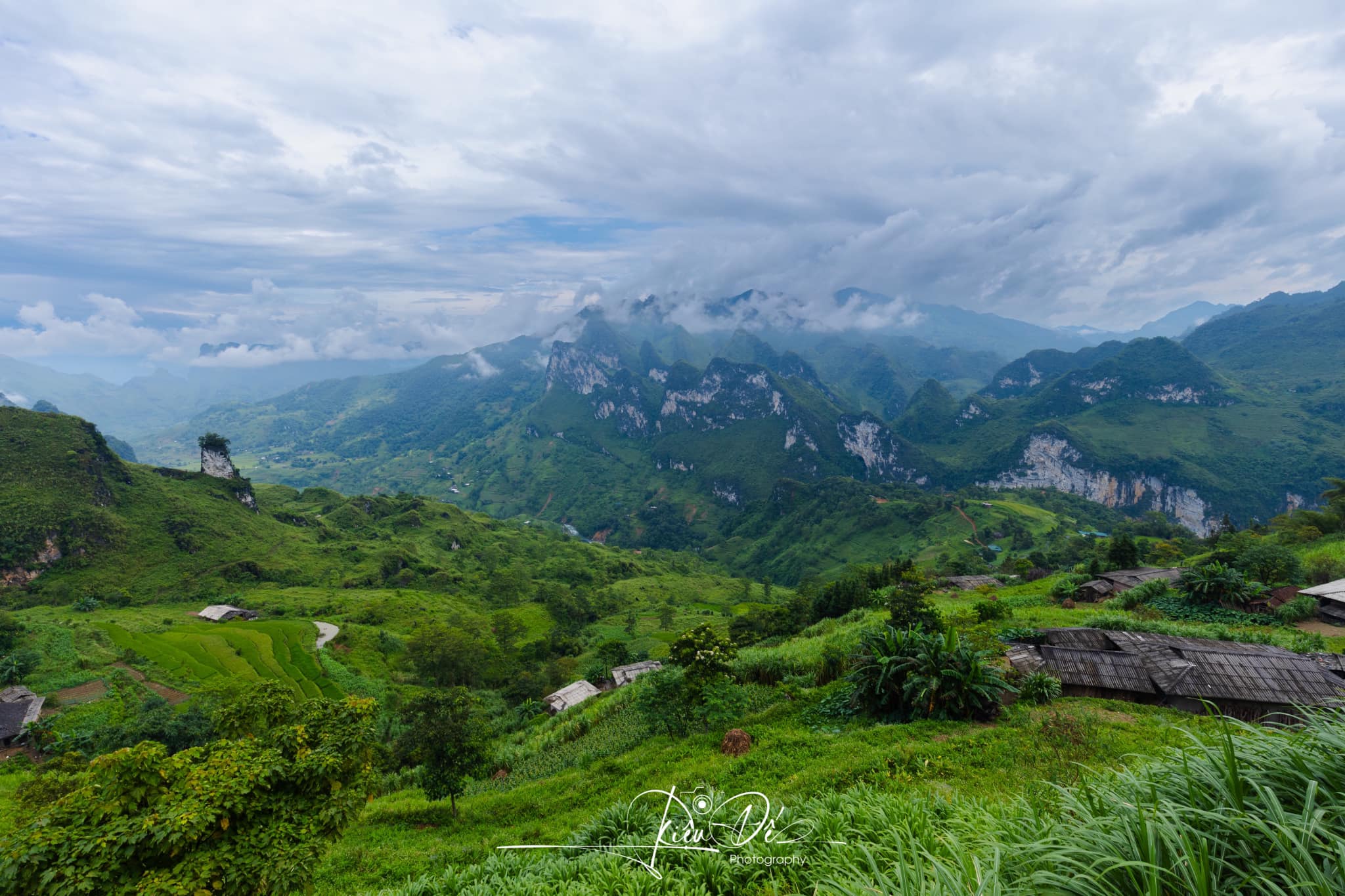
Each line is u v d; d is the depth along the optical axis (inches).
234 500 5364.2
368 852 693.9
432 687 2753.4
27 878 271.3
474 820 786.8
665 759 789.2
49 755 1786.4
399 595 4256.9
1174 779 151.9
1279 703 697.0
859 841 226.2
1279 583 1310.3
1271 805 124.6
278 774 352.2
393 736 1971.0
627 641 3725.4
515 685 2620.6
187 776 328.5
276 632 3070.9
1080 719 605.3
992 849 155.5
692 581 6314.0
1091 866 125.9
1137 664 784.9
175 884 284.8
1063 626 1112.8
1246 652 810.8
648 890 265.7
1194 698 718.5
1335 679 718.5
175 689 2343.8
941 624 1146.7
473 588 5137.8
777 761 639.1
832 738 690.8
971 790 455.2
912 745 582.2
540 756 1095.6
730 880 264.1
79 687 2250.2
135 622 3129.9
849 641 1143.0
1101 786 162.4
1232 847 122.6
